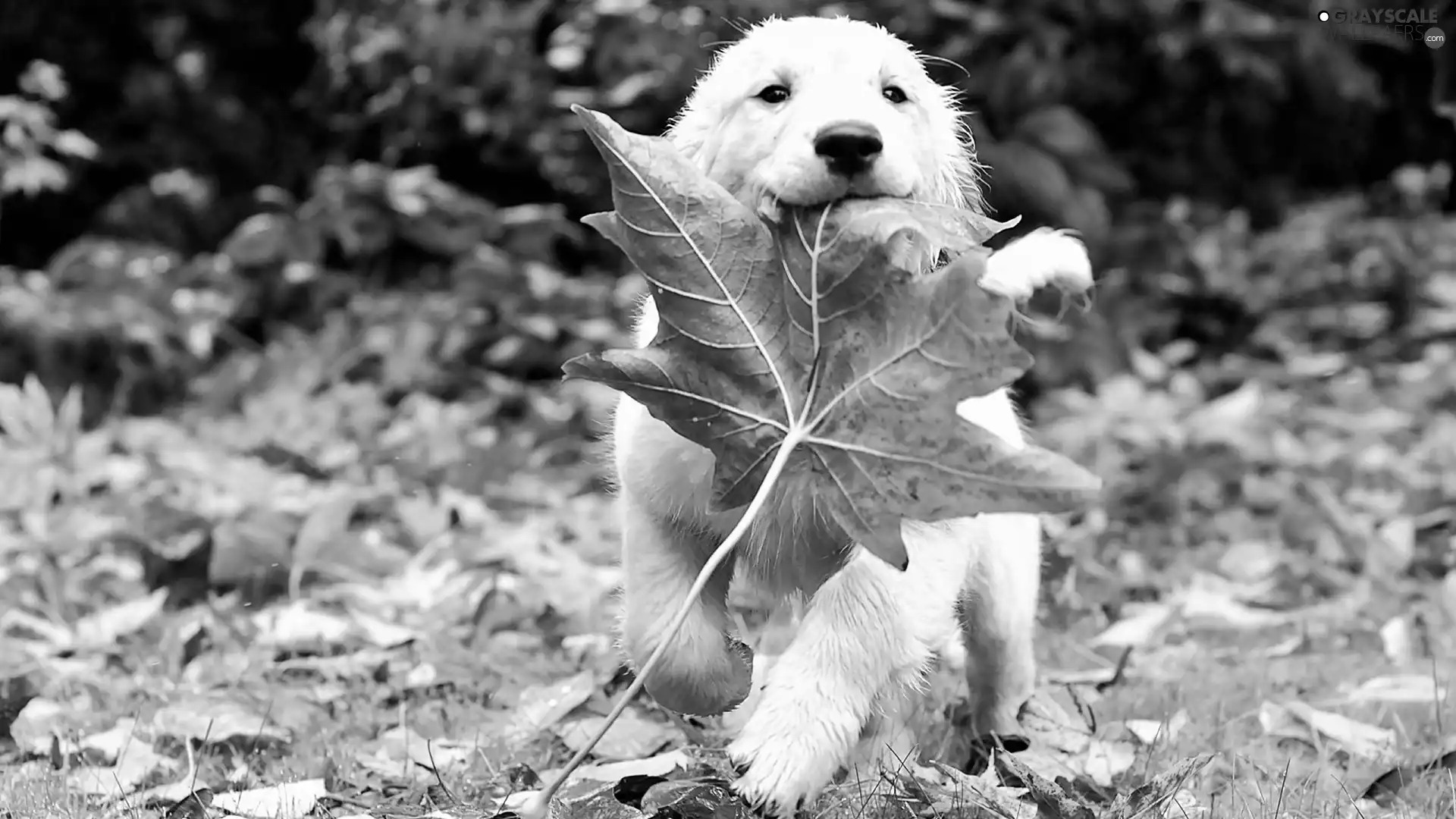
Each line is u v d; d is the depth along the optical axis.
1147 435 2.51
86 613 1.70
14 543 1.91
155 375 2.92
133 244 3.23
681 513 1.15
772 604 1.23
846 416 1.00
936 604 1.11
